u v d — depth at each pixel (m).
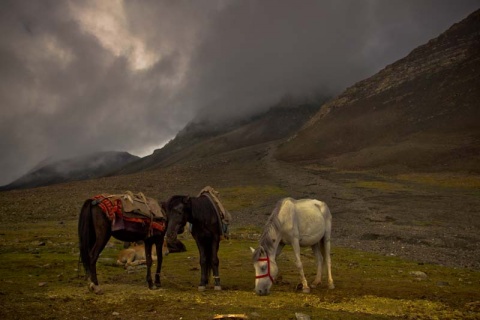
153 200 11.62
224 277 13.32
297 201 11.70
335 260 18.09
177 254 18.97
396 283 12.59
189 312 8.57
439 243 24.64
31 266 14.95
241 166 111.19
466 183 58.97
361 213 39.03
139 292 10.55
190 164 132.88
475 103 109.00
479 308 9.49
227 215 11.48
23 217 43.94
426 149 88.31
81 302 9.34
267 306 9.24
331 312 8.80
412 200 46.03
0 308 8.53
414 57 162.88
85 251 10.36
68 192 73.94
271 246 10.65
